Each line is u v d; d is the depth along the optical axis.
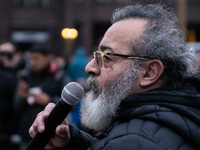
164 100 1.26
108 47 1.43
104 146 1.23
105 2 22.36
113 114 1.40
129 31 1.41
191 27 22.80
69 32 20.59
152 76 1.38
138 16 1.46
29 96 3.60
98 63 1.46
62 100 1.37
